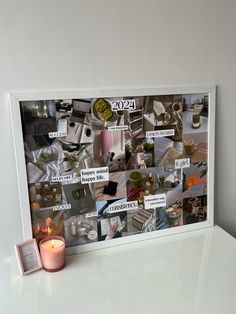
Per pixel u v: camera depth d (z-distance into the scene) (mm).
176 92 1068
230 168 1227
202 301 804
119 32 978
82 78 970
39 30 903
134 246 1081
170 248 1065
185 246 1076
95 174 1028
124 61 1003
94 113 991
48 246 949
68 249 1029
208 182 1178
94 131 1003
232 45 1123
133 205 1095
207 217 1203
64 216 1020
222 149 1196
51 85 945
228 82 1148
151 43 1021
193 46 1074
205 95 1113
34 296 833
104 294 836
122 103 1015
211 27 1082
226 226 1280
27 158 950
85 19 937
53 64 934
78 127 983
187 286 864
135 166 1073
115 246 1081
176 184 1140
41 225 1000
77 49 947
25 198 962
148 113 1053
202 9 1057
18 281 894
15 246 926
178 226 1168
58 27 917
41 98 927
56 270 936
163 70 1056
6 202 976
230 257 1003
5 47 887
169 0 1011
